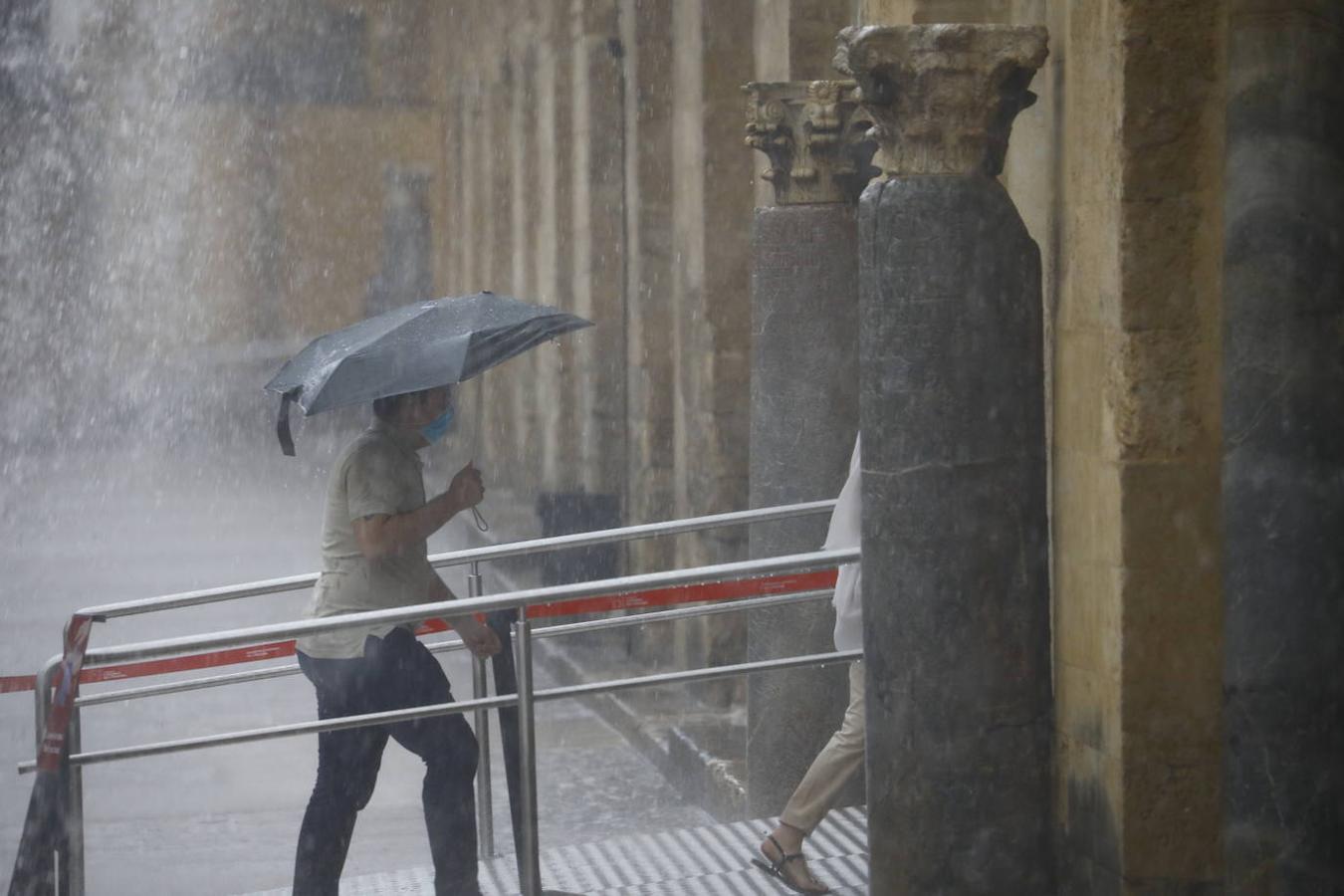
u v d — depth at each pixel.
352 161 104.69
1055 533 15.51
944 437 14.38
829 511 20.91
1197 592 14.42
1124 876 14.59
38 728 16.97
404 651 16.97
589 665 34.41
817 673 21.80
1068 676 15.34
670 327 35.28
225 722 30.67
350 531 17.12
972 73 14.25
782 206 21.53
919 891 14.82
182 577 46.50
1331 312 14.41
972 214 14.30
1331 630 14.60
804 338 21.33
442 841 17.30
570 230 45.94
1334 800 14.74
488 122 65.56
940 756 14.62
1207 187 14.16
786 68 26.45
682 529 20.33
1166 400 14.23
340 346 17.12
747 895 17.20
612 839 20.11
